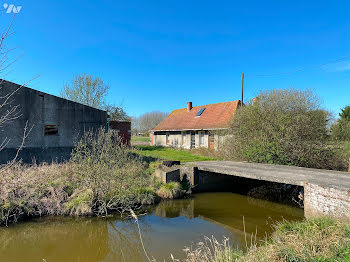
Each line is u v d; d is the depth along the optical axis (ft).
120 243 16.37
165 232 18.06
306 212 18.58
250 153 35.04
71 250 15.72
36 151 35.01
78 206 21.06
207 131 63.98
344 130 47.47
